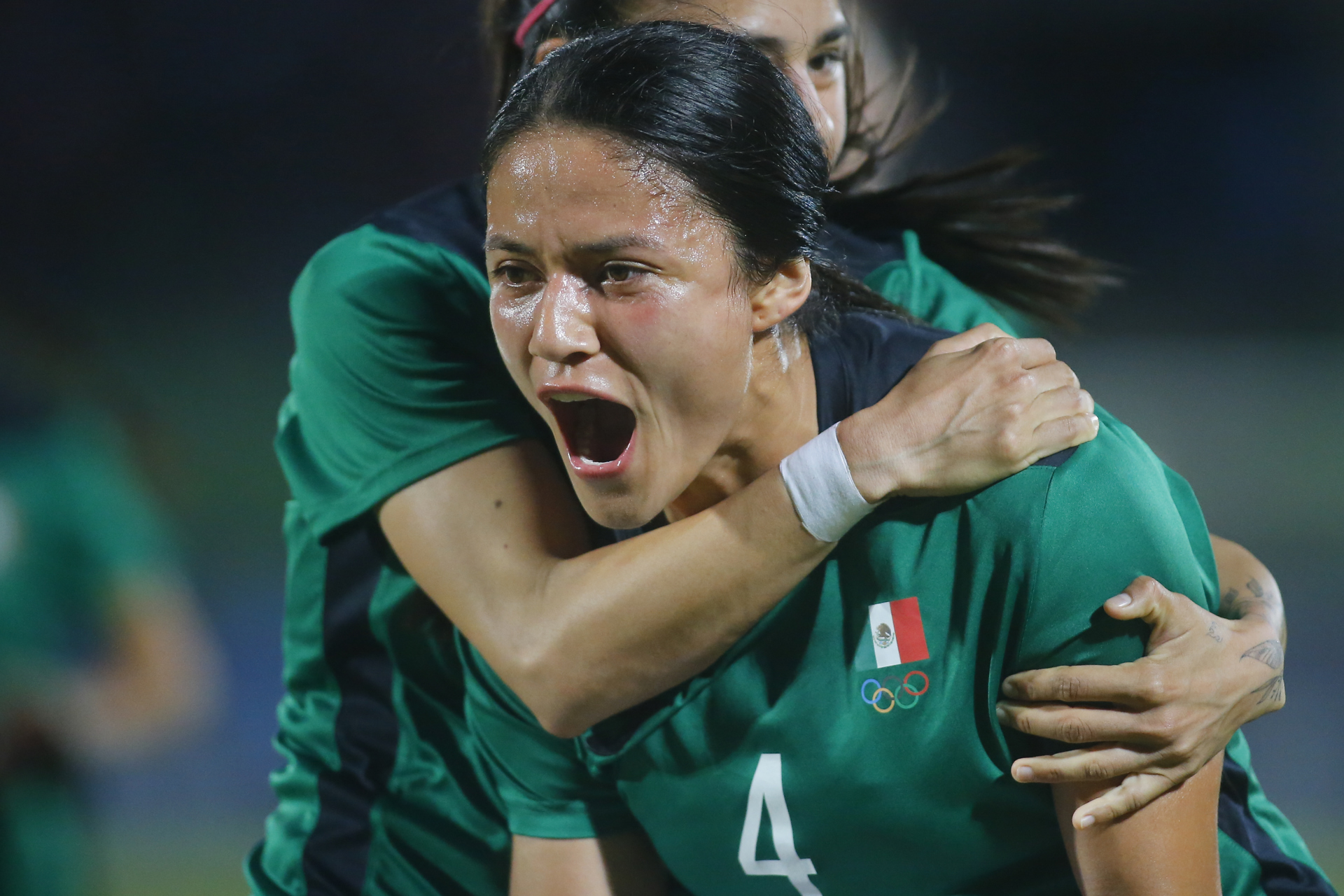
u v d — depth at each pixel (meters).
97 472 10.90
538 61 6.77
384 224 7.29
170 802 21.12
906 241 8.07
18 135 39.72
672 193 4.88
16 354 10.91
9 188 39.75
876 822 5.75
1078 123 46.16
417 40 39.81
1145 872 5.36
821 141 5.28
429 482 6.75
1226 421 39.94
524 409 6.90
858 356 5.73
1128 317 45.62
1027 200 8.39
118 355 38.66
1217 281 45.72
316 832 7.86
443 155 40.22
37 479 10.59
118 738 10.98
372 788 7.81
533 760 6.67
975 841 5.78
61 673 10.62
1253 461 37.66
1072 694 5.25
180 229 40.22
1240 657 5.42
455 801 7.62
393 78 40.09
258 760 23.02
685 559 5.66
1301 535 32.91
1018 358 5.35
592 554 6.20
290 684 8.24
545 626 6.13
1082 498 5.24
